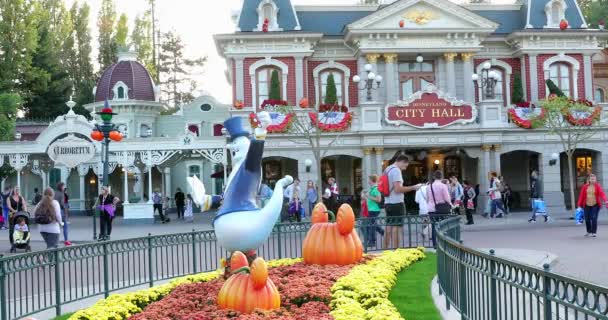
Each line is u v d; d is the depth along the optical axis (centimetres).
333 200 2969
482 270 790
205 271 1489
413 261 1516
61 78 6431
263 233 1054
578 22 4041
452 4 3716
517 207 3866
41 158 3844
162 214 3556
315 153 3216
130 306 1012
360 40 3741
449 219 1443
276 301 939
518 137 3397
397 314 852
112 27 7625
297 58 3772
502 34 3981
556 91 3681
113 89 5219
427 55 3853
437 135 3341
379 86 3731
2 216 3141
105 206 2319
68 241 2312
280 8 3881
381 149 3312
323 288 1030
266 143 3297
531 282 634
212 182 5359
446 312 995
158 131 5384
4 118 4247
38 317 1131
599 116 3356
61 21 7212
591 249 1733
